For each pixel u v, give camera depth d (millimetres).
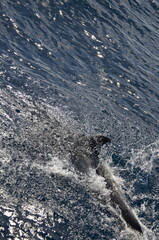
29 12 29500
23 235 15219
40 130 20562
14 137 19609
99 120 23516
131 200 18469
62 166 18938
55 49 27594
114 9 34312
